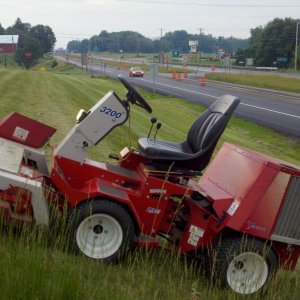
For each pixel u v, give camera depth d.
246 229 5.11
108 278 4.51
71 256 4.81
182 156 5.36
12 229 4.69
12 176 4.84
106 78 54.47
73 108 18.88
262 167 5.11
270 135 18.59
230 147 6.05
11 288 3.59
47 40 133.75
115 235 5.05
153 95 32.94
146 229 5.18
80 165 5.23
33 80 30.70
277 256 5.36
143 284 4.46
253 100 31.19
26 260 3.93
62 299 3.67
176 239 5.46
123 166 5.68
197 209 5.26
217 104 5.83
